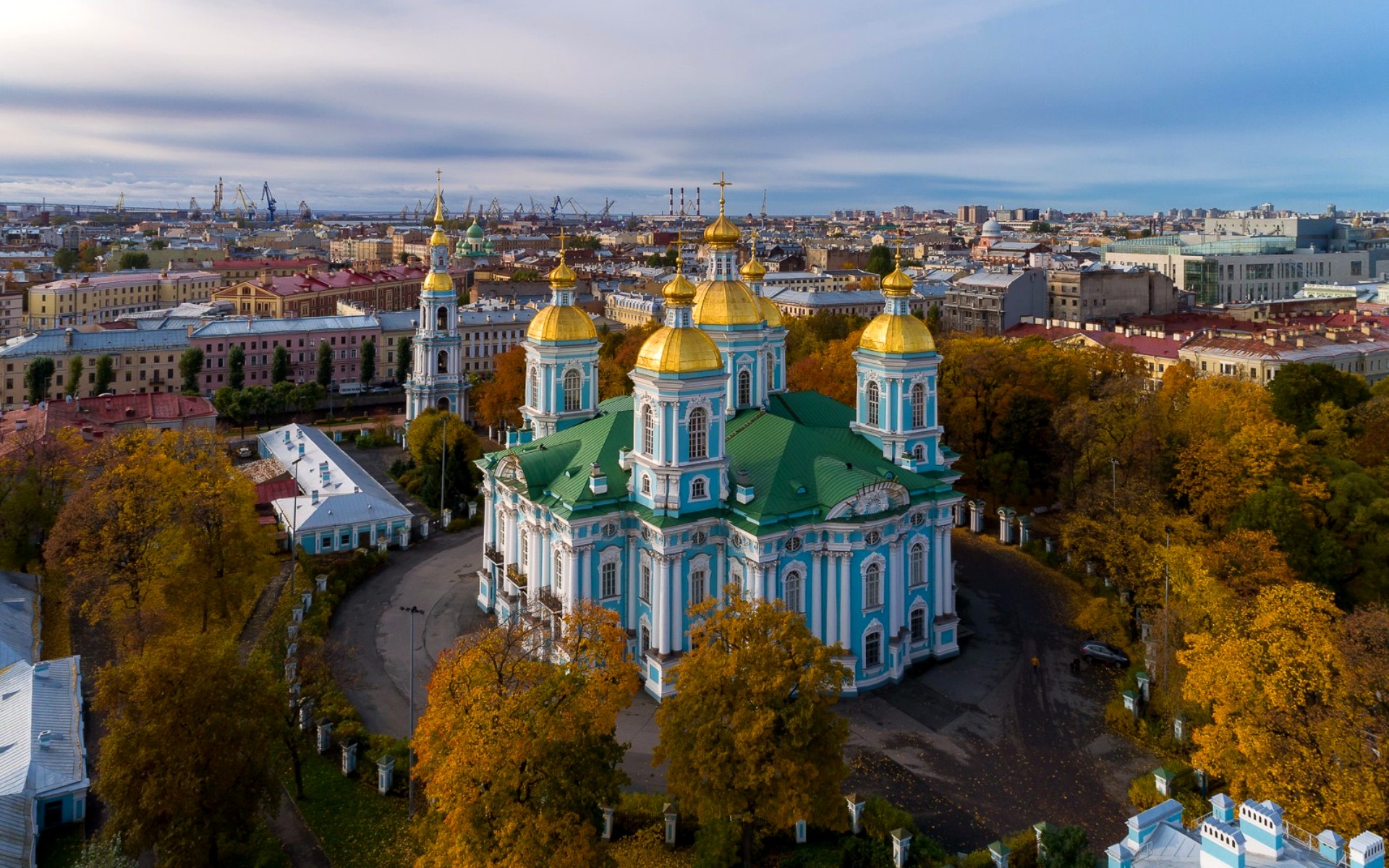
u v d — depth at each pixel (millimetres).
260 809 73062
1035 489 142875
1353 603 98250
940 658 98188
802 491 91000
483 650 62812
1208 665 67188
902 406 102188
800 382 163125
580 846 56219
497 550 108125
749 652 62969
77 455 122750
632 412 101812
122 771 60438
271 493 137500
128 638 90250
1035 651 99750
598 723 59875
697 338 88875
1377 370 194750
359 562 118875
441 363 197750
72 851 69000
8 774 71688
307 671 81438
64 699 81938
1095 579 112750
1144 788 74188
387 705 88812
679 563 89875
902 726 85812
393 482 161375
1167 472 116000
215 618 101062
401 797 75812
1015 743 83062
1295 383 139375
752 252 121625
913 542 96250
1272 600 70188
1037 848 66750
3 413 167625
